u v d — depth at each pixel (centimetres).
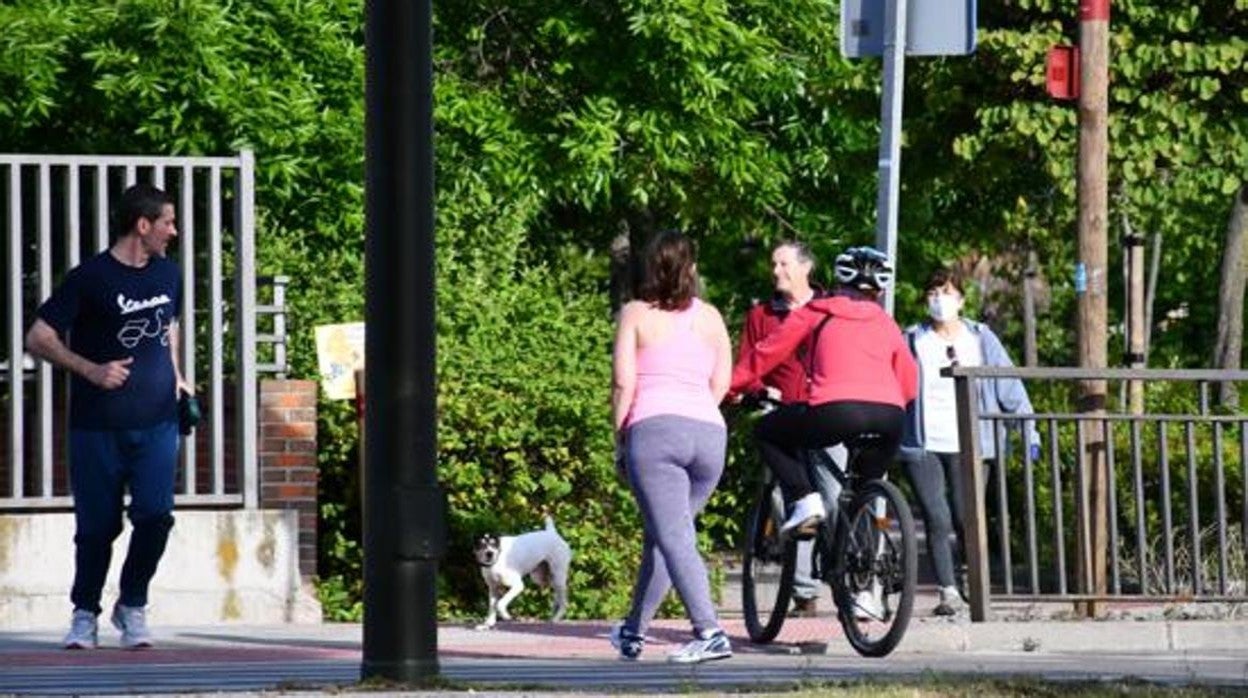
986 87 6531
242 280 4978
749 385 4275
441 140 7169
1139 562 4644
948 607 4966
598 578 5372
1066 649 4378
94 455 4103
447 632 4672
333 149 6544
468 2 7562
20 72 6147
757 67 7300
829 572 4203
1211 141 6231
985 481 5166
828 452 4509
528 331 5569
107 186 4897
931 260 9812
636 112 7388
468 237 5900
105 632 4603
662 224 8706
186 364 4906
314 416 5088
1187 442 4631
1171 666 3859
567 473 5347
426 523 3191
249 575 4906
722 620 5056
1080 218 4800
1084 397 4712
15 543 4825
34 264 5825
